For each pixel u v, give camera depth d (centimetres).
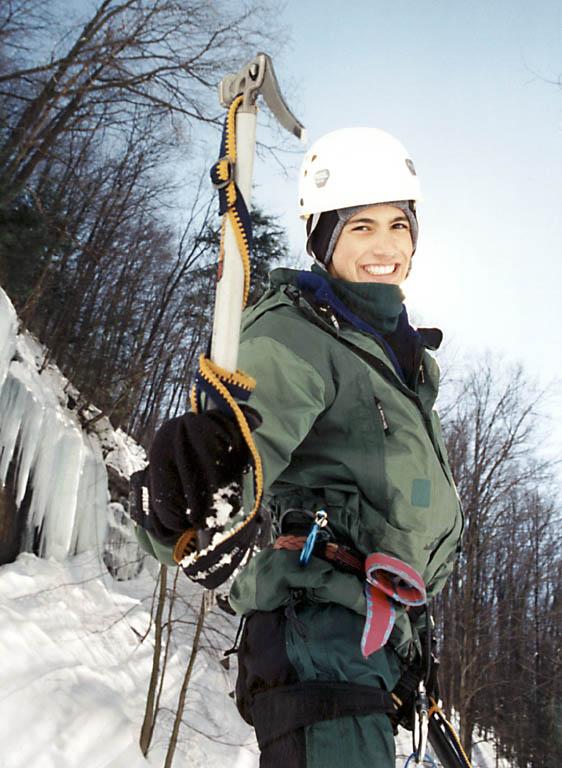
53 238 1742
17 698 871
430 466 130
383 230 155
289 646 119
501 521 2259
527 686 2116
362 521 128
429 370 155
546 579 2438
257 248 2212
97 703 989
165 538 93
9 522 1230
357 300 147
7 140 1526
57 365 1869
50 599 1219
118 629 1328
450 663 2006
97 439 1734
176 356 2642
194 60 1628
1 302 1089
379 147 157
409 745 1055
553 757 2150
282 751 111
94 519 1556
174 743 955
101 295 2381
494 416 2134
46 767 802
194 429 88
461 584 2067
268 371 117
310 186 160
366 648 115
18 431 1216
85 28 1591
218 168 97
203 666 1433
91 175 2070
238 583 133
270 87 99
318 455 129
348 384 127
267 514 148
